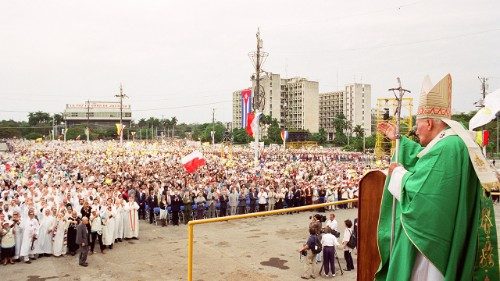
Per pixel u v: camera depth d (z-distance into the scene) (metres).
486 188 2.30
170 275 13.41
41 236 16.27
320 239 12.27
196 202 23.20
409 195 2.48
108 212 17.19
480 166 2.38
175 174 32.50
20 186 24.00
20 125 164.00
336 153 75.31
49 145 89.19
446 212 2.31
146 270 14.03
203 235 13.61
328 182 29.14
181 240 18.62
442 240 2.31
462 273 2.37
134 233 19.09
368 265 3.42
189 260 4.86
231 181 28.45
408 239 2.58
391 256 2.74
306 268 11.59
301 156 64.81
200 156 27.00
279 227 14.45
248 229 14.23
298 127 194.12
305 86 191.88
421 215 2.35
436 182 2.35
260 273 11.10
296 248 12.70
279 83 190.25
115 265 14.79
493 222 2.52
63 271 14.37
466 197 2.38
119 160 46.00
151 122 189.00
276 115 189.00
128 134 162.38
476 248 2.41
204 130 146.12
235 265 11.20
